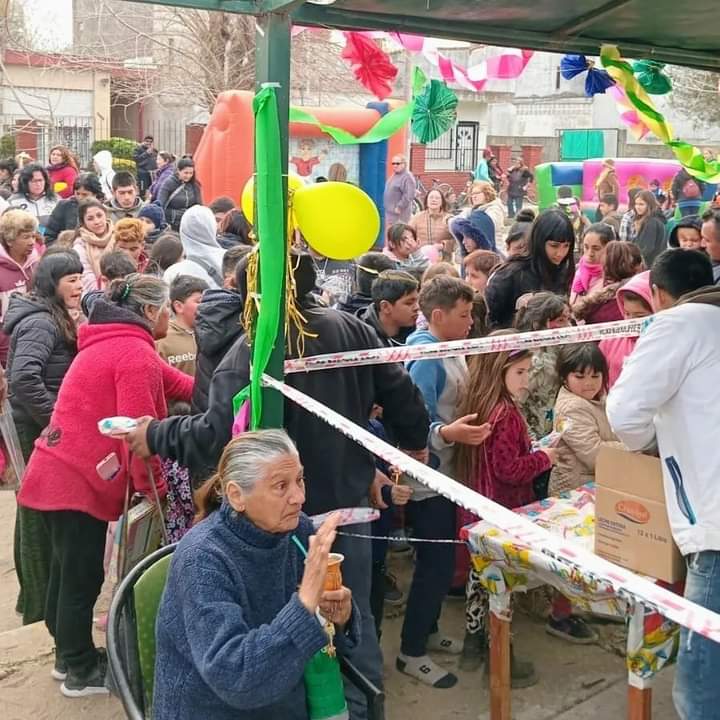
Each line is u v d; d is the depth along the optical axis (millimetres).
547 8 3156
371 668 3051
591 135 22516
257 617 2199
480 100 17266
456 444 3689
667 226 9836
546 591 4098
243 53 15133
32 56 17781
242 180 10539
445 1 2977
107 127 23141
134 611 2500
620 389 2623
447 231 9055
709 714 2529
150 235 8656
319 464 2965
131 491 3533
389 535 3627
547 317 4039
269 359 2807
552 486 3783
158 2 2621
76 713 3559
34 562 4039
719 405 2496
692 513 2539
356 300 4598
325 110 10180
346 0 2889
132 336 3465
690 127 22094
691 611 1814
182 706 2164
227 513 2225
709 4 3207
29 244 5895
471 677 3723
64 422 3469
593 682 3691
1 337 5691
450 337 3719
